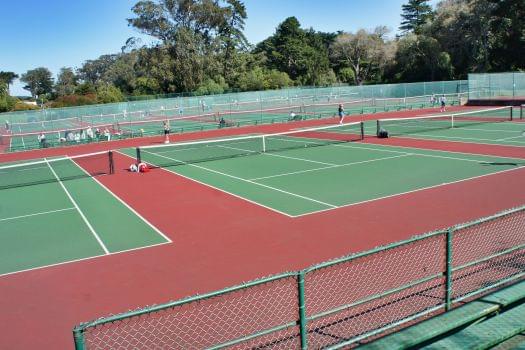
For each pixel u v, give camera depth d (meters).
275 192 17.42
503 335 2.58
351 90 52.84
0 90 75.31
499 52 73.56
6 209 17.61
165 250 11.84
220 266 10.48
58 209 17.06
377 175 19.34
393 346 2.81
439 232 6.40
